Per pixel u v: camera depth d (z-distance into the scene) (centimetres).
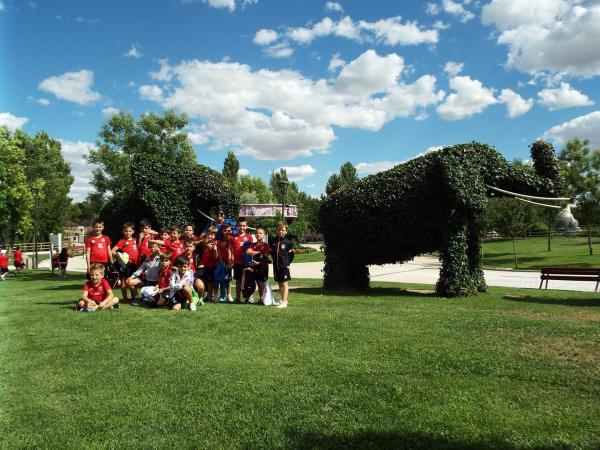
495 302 1095
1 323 768
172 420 397
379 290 1432
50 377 500
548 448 346
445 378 491
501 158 1282
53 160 6250
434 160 1270
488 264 3119
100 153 3741
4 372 516
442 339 654
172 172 1384
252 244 1062
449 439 360
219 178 1441
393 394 447
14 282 2075
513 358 560
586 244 4144
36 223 3538
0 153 3412
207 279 1081
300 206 6662
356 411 411
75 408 421
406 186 1280
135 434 373
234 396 446
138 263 1055
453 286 1224
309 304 1022
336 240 1411
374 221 1319
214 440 363
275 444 354
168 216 1355
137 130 3784
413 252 1340
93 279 915
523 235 5150
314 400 436
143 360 555
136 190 1379
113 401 436
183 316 823
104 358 565
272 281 1791
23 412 412
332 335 677
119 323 761
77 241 6556
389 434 368
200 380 488
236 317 812
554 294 1291
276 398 440
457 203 1203
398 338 659
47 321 780
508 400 434
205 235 1109
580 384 473
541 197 1233
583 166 2841
